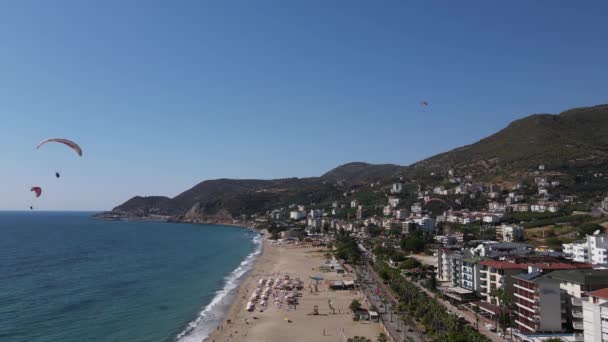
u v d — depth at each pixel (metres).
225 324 123.50
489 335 102.06
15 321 123.50
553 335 95.94
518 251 165.75
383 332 112.12
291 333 113.69
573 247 187.62
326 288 173.88
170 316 132.12
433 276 157.38
